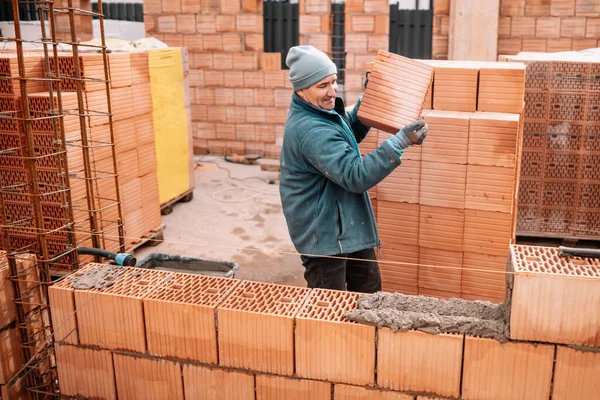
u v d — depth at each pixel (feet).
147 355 8.36
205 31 28.84
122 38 32.55
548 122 17.12
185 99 22.04
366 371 7.61
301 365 7.80
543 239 18.89
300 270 16.49
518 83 11.82
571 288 6.85
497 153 11.59
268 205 22.30
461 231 12.29
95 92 15.17
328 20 26.86
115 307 8.27
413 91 9.69
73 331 8.59
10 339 9.11
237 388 8.13
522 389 7.31
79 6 27.58
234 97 29.37
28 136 8.91
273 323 7.71
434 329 7.32
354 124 10.69
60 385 8.94
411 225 12.66
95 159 15.37
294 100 9.55
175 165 21.49
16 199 14.39
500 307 7.70
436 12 26.16
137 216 17.71
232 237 19.11
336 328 7.52
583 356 7.05
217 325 7.93
